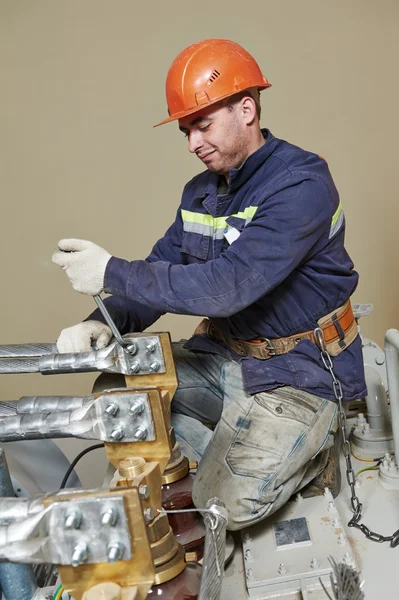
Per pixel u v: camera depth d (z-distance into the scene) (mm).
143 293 1484
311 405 1676
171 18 3684
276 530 1568
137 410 1063
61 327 3807
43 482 1615
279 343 1719
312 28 3771
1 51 3631
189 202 1879
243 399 1717
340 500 1729
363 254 3967
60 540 803
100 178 3740
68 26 3646
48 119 3688
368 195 3916
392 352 1618
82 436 1086
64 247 1477
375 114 3848
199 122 1658
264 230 1538
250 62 1696
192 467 1684
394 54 3805
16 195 3711
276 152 1682
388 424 1975
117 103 3701
